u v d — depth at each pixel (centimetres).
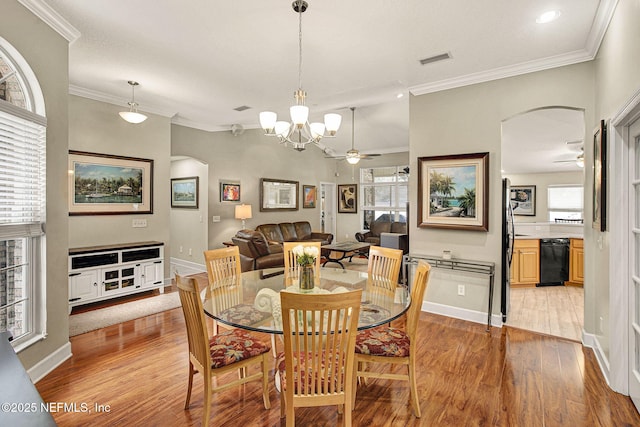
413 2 230
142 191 477
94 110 424
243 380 209
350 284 281
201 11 243
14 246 241
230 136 650
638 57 185
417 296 218
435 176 391
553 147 647
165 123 505
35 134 245
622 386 231
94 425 198
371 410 215
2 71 229
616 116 220
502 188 354
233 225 656
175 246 682
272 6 237
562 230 554
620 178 232
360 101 471
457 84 373
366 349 212
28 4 229
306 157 862
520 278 521
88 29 269
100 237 434
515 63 330
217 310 221
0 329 232
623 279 230
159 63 334
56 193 263
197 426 198
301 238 784
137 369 264
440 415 209
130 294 444
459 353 294
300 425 201
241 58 322
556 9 239
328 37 281
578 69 311
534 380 249
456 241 381
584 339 308
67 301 279
